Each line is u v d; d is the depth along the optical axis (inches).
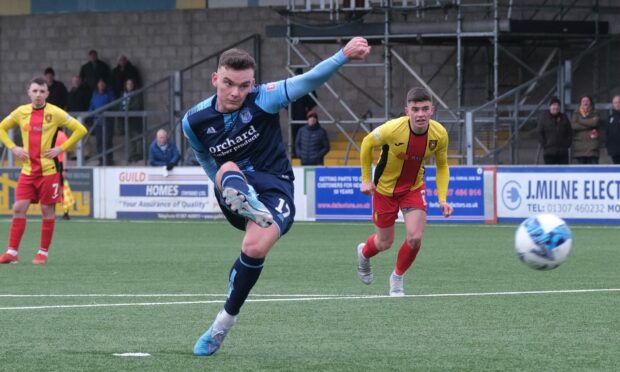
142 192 1605.6
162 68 2028.8
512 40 1710.1
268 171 498.3
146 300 706.8
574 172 1395.2
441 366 471.2
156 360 483.5
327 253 1061.1
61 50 2090.3
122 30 2049.7
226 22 1994.3
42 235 969.5
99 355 497.4
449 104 1828.2
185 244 1181.1
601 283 798.5
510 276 852.0
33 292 754.2
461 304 678.5
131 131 1857.8
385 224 738.2
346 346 523.5
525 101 1737.2
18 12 2121.1
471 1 1768.0
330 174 1504.7
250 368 464.8
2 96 2123.5
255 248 476.1
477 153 1651.1
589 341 536.4
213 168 512.7
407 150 714.8
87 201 1635.1
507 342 534.3
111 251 1096.8
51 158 957.8
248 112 489.7
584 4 1764.3
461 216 1445.6
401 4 1763.0
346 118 1888.5
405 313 638.5
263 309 657.0
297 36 1718.8
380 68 1876.2
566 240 580.4
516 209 1422.2
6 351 508.4
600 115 1649.9
